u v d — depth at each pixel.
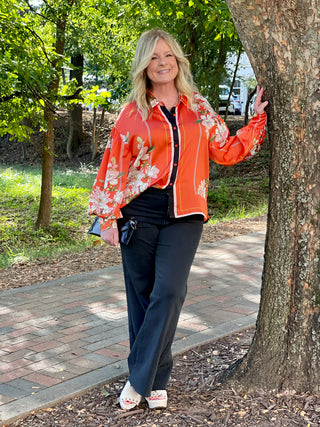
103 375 3.31
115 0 12.48
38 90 9.61
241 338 3.92
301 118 2.71
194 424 2.70
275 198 2.87
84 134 29.16
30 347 3.84
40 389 3.13
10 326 4.32
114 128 2.85
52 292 5.39
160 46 2.75
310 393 2.87
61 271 6.75
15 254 9.82
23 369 3.44
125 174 2.82
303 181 2.77
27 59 9.42
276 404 2.81
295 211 2.81
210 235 8.66
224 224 9.93
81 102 11.18
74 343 3.90
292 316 2.89
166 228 2.79
